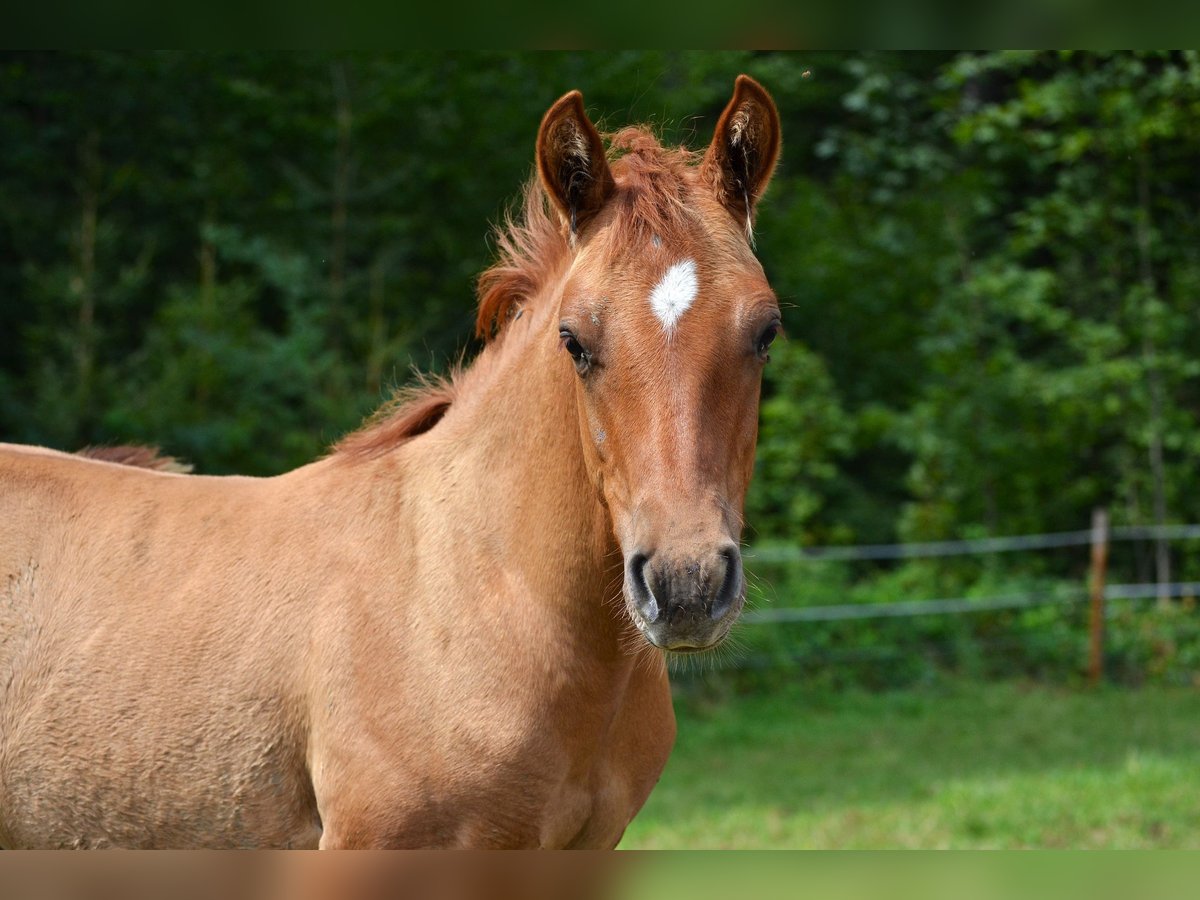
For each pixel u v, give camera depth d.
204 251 11.70
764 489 12.88
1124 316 13.03
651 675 3.34
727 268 2.83
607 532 3.00
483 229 13.35
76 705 3.33
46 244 12.32
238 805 3.25
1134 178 13.34
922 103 15.60
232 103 12.84
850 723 9.91
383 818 3.04
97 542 3.52
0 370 11.72
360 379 11.84
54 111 12.59
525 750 3.03
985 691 10.80
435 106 13.30
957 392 12.98
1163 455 13.38
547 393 3.15
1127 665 11.31
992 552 12.41
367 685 3.11
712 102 14.67
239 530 3.46
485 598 3.13
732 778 8.22
